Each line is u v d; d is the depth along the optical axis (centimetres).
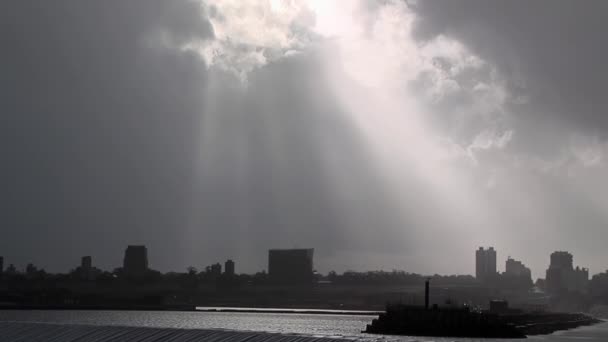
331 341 18488
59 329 18075
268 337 17838
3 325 18438
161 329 18175
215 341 17175
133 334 17675
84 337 17488
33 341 17288
